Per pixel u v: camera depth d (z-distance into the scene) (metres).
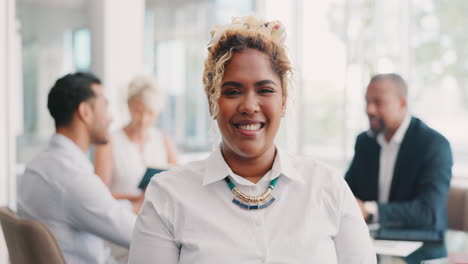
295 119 5.36
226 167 1.18
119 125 4.53
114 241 1.78
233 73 1.12
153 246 1.16
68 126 1.89
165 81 4.91
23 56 3.98
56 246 1.45
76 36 4.31
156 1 4.82
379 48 4.69
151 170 2.24
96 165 2.97
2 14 3.82
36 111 4.06
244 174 1.20
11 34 3.88
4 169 3.84
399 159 2.50
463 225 2.80
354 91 4.98
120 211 1.77
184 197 1.18
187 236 1.14
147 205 1.19
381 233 2.07
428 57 4.30
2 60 3.83
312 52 5.31
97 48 4.44
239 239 1.13
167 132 4.93
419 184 2.38
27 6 4.00
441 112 4.23
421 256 1.76
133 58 4.66
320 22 5.24
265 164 1.20
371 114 2.54
